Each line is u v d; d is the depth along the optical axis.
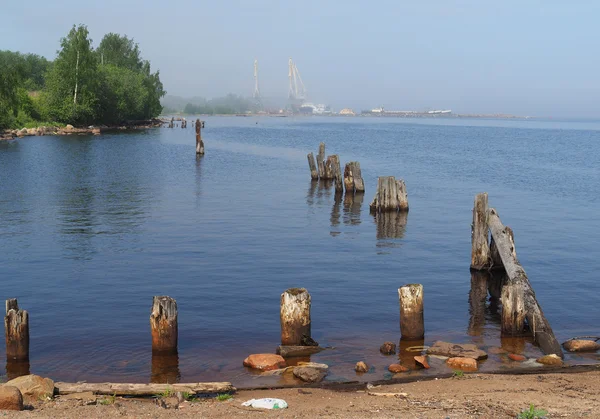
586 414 10.95
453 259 26.59
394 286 22.55
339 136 128.12
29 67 174.00
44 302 20.22
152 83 162.88
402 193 38.25
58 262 25.12
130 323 18.33
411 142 111.06
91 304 20.05
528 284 19.38
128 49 168.88
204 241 29.23
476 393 12.65
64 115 120.56
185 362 15.58
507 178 57.03
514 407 11.50
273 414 11.19
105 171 57.84
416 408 11.56
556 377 13.99
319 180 52.91
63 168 59.66
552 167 67.81
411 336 17.30
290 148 91.19
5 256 26.02
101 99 132.00
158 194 44.28
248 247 28.16
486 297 21.56
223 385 13.29
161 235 30.44
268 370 15.00
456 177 57.53
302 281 22.95
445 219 36.00
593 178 57.41
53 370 15.05
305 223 34.31
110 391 12.77
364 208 39.69
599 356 16.17
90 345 16.66
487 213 24.33
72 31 121.12
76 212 36.47
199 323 18.47
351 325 18.48
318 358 15.91
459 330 18.31
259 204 40.62
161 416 11.05
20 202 39.84
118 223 33.31
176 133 126.19
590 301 21.00
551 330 17.20
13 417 10.76
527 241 30.03
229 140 108.19
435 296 21.64
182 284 22.33
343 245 28.92
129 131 128.50
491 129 189.25
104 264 24.91
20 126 111.38
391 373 14.84
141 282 22.52
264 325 18.41
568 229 33.09
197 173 57.56
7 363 15.44
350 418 10.84
